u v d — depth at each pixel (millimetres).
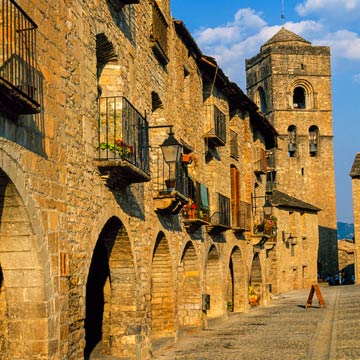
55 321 9922
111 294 14523
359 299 34219
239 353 16312
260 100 69000
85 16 11883
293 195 63750
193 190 20359
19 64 8680
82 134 11562
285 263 48312
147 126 14141
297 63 65938
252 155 31078
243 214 28469
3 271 9570
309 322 23609
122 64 13914
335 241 63281
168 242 17750
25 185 9070
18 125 8891
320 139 65125
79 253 11164
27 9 9328
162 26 17234
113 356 14375
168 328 18141
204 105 23406
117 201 13406
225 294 25281
